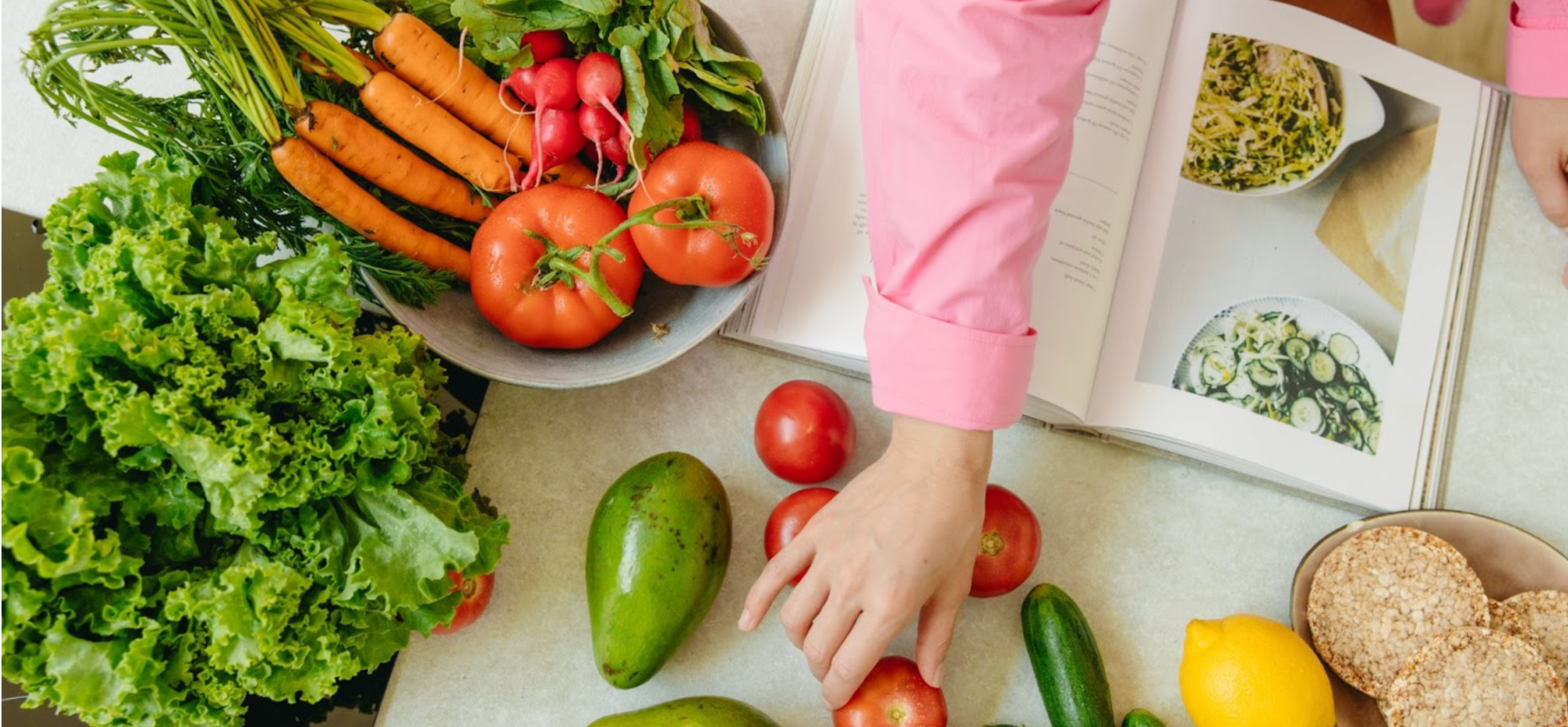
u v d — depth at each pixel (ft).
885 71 1.76
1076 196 2.28
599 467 2.32
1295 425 2.32
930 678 2.00
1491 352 2.49
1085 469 2.39
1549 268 2.54
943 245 1.75
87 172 2.25
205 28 1.68
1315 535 2.39
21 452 1.49
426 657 2.18
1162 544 2.37
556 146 2.03
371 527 1.76
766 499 2.35
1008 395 1.81
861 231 2.29
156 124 1.86
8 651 1.55
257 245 1.75
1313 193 2.41
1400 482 2.36
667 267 1.99
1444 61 2.60
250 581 1.62
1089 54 1.73
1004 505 2.15
